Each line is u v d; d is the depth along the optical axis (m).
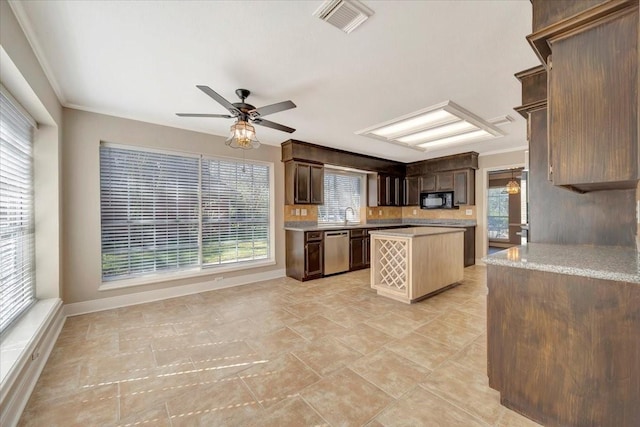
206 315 3.09
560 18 1.40
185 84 2.60
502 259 1.58
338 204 6.05
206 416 1.57
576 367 1.38
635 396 1.23
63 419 1.56
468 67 2.32
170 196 3.83
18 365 1.66
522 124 3.82
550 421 1.47
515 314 1.58
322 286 4.27
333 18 1.72
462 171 5.65
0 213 2.04
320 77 2.47
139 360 2.16
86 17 1.70
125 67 2.29
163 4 1.59
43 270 2.75
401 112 3.34
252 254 4.65
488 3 1.60
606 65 1.32
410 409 1.61
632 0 1.21
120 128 3.39
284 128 2.91
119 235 3.46
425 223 6.48
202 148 4.03
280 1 1.58
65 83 2.57
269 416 1.56
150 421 1.54
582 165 1.39
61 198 2.96
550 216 2.20
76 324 2.84
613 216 1.99
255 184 4.69
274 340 2.49
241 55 2.13
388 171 6.34
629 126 1.27
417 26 1.80
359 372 1.99
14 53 1.68
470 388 1.80
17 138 2.33
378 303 3.47
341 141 4.73
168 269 3.81
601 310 1.31
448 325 2.79
